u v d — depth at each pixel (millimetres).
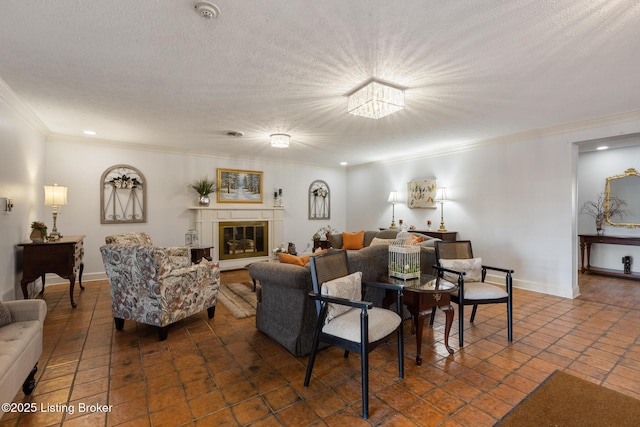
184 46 2045
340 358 2385
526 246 4328
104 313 3338
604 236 5121
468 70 2369
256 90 2773
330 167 7496
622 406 1757
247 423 1646
